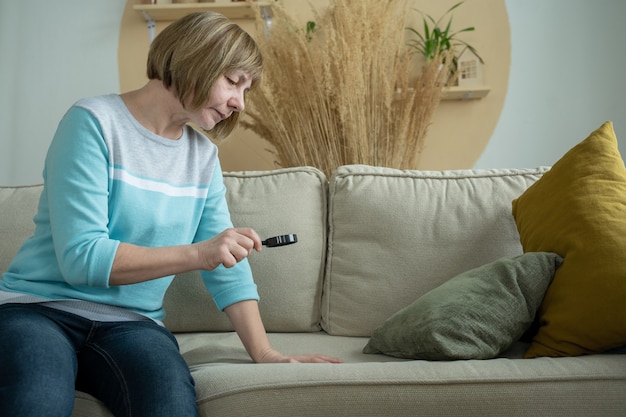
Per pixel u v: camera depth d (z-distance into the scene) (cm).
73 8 329
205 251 112
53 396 91
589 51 317
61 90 328
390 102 255
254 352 132
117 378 104
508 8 319
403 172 174
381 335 137
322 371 107
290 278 165
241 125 279
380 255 163
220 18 125
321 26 299
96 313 117
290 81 260
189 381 105
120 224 122
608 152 142
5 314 105
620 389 102
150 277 112
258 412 102
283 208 171
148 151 127
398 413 101
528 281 129
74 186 114
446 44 306
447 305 127
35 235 122
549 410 100
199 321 163
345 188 171
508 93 318
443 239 162
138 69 327
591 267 123
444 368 106
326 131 258
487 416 100
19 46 329
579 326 120
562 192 140
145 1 320
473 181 170
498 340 124
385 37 268
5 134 328
